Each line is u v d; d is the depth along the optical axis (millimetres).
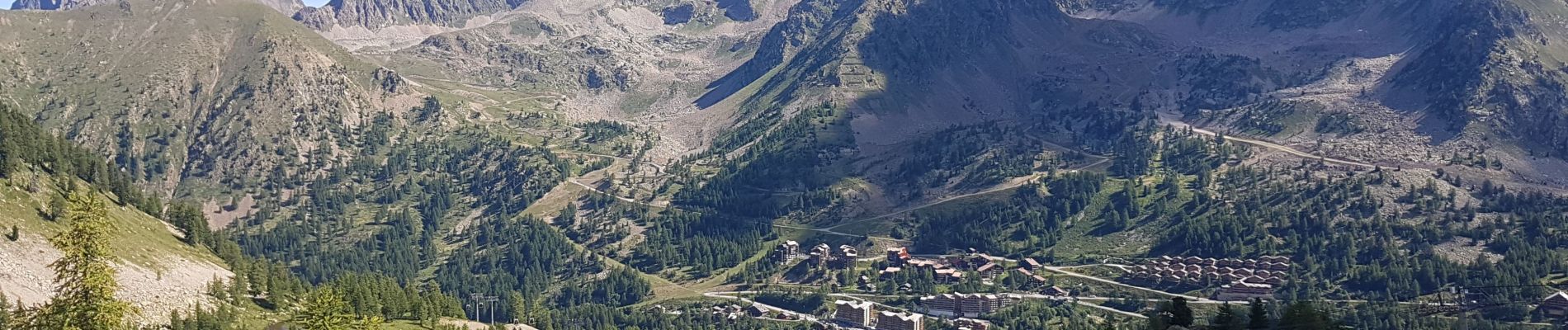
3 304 188375
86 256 150875
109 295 151750
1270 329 198000
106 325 149500
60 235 152125
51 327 146750
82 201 154375
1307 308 199875
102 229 155125
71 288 149500
